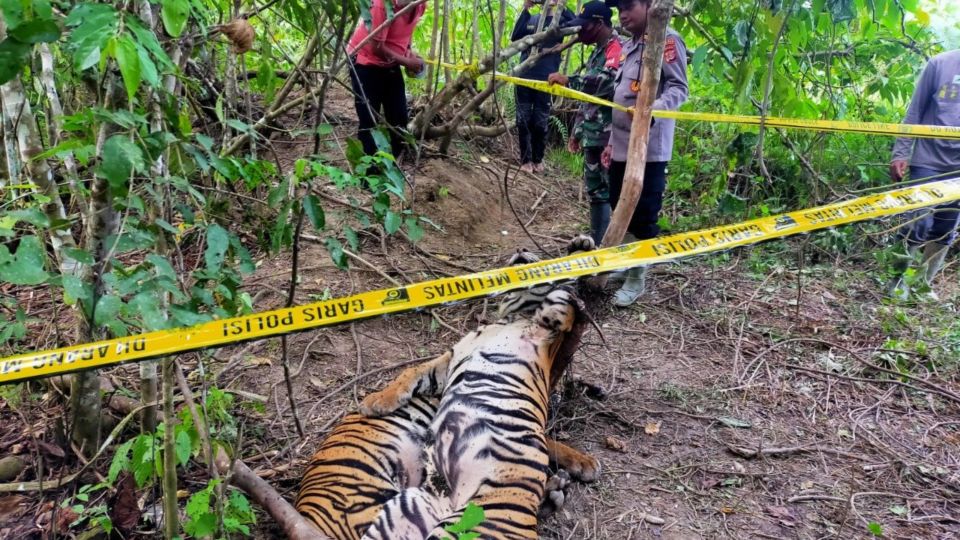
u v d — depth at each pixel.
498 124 7.32
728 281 5.09
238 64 4.95
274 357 3.70
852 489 3.05
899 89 6.09
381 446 2.54
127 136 1.77
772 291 4.95
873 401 3.73
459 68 5.82
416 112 6.57
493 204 6.18
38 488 2.63
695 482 3.07
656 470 3.13
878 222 5.36
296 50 6.89
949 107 4.70
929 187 2.73
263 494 2.43
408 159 6.00
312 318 2.01
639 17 4.10
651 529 2.79
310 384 3.53
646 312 4.59
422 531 2.23
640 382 3.80
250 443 3.05
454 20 6.96
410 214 2.71
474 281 2.27
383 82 5.21
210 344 1.88
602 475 3.06
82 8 1.53
